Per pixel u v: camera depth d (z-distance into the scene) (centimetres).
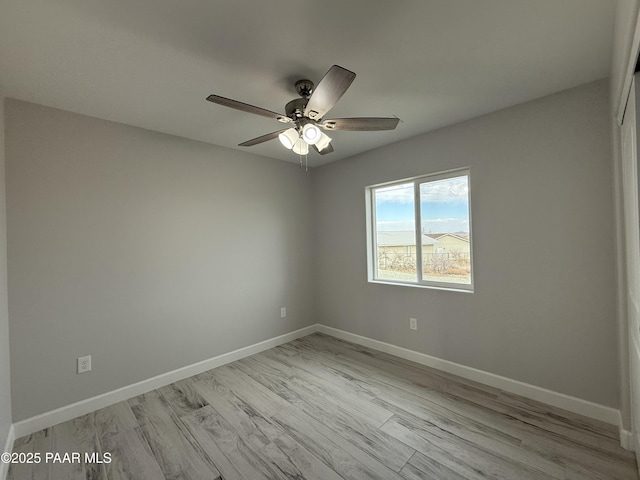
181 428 203
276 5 128
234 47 156
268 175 354
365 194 342
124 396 242
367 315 346
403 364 296
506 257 238
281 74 182
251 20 137
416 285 306
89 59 162
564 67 181
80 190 226
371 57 168
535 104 221
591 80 197
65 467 171
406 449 178
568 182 209
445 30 147
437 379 263
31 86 187
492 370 248
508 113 233
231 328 316
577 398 208
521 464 165
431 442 183
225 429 200
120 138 246
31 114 208
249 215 335
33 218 206
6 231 195
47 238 211
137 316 252
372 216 350
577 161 205
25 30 138
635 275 147
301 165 386
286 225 373
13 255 198
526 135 225
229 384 263
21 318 200
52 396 211
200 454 178
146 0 123
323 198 391
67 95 200
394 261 333
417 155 289
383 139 299
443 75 188
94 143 233
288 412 218
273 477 160
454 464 166
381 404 225
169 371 269
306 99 189
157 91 198
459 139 260
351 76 135
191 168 289
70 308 220
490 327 248
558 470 160
